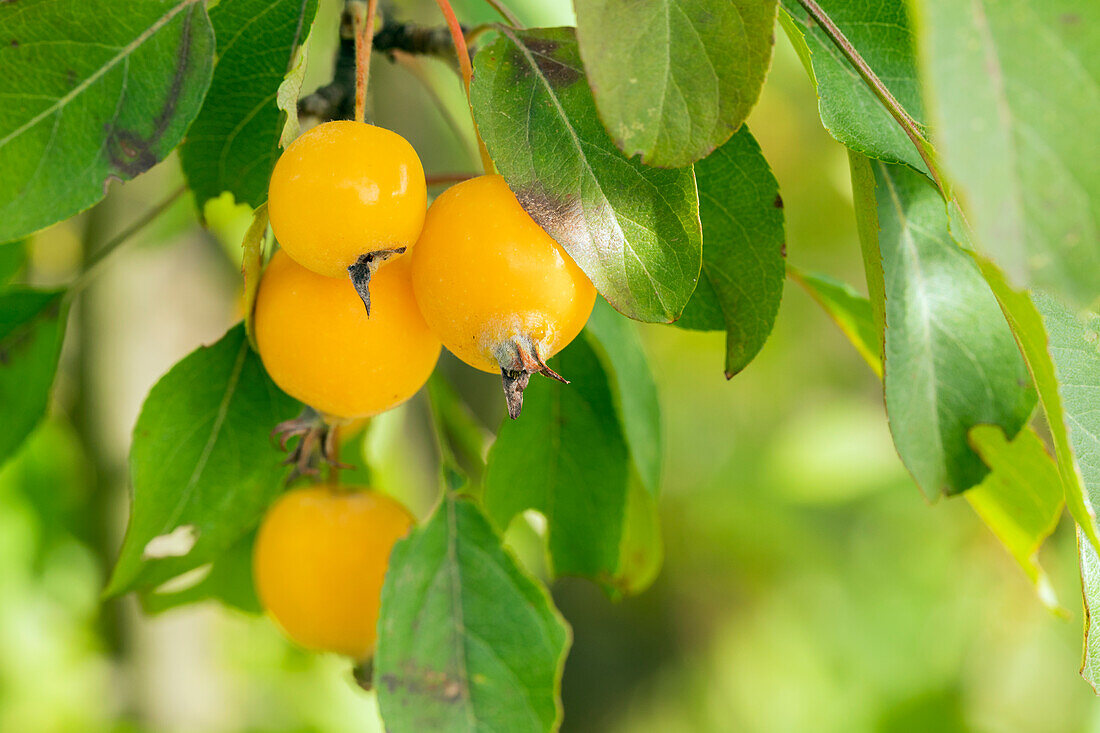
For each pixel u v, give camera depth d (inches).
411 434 28.3
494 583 17.1
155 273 24.4
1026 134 13.7
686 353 43.7
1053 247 13.7
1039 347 14.9
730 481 43.2
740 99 14.7
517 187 15.1
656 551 19.2
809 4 15.7
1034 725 36.6
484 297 15.1
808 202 36.8
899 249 16.6
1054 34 13.8
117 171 15.7
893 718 37.9
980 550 38.1
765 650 41.4
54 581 31.1
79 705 30.7
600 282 15.1
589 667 43.8
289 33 16.4
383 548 17.3
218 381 17.0
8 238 15.6
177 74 15.8
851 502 38.7
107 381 24.0
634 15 14.7
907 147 16.0
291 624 17.4
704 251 16.2
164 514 17.2
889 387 16.6
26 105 15.6
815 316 41.9
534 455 18.6
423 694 16.7
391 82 28.3
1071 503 15.0
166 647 26.3
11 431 18.4
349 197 15.0
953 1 13.7
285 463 16.9
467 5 19.0
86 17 15.7
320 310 15.6
